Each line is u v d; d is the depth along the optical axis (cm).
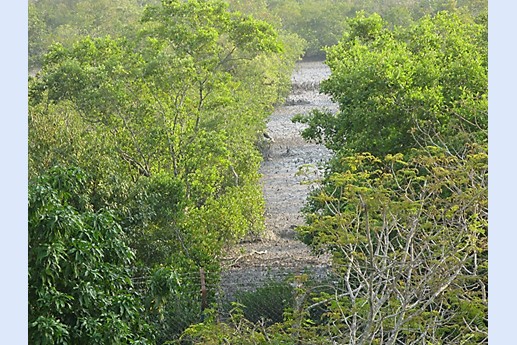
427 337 1259
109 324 1316
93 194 2102
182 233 2398
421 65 2270
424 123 2139
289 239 3180
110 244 1420
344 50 2789
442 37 2703
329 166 2358
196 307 1777
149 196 2266
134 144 2945
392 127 2200
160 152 3003
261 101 4456
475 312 1229
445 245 1264
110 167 2188
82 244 1322
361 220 1449
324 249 1712
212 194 3012
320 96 6638
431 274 1145
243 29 3172
